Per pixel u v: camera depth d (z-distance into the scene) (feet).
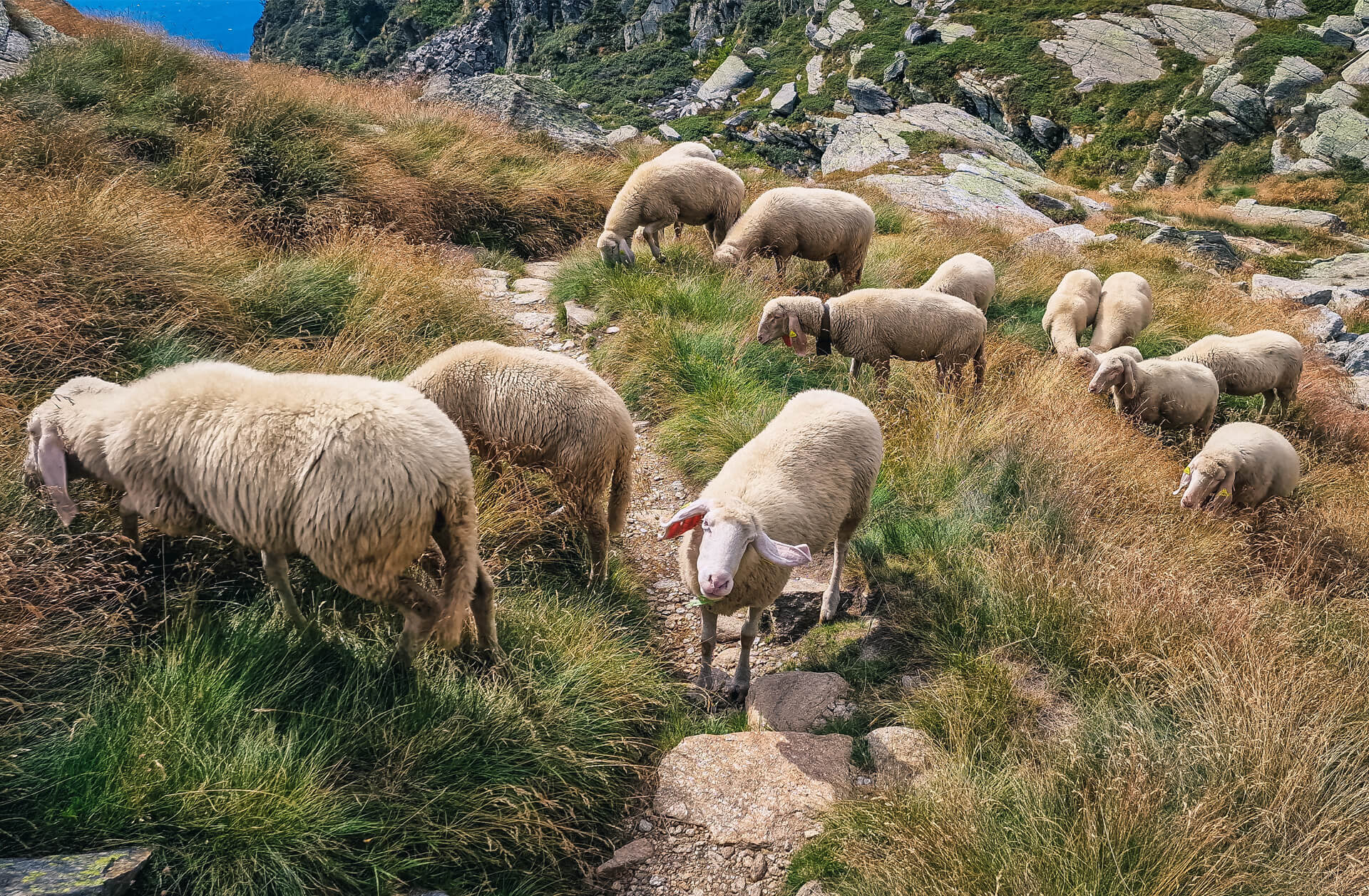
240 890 8.75
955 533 17.08
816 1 184.85
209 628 11.30
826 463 14.47
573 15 248.93
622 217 28.53
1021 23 141.90
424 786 10.36
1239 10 133.18
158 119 29.30
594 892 10.68
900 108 133.59
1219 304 37.73
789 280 29.53
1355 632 15.55
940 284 27.81
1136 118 118.01
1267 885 9.68
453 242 32.89
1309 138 100.58
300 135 30.50
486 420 14.99
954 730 12.36
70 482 12.48
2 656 9.94
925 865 9.92
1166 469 22.24
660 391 22.26
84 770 9.21
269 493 10.25
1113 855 9.65
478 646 12.67
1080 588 14.98
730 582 11.98
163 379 11.24
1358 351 38.47
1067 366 25.61
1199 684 12.67
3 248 16.58
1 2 35.65
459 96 50.11
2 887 7.70
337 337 19.42
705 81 192.44
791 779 12.10
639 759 12.67
